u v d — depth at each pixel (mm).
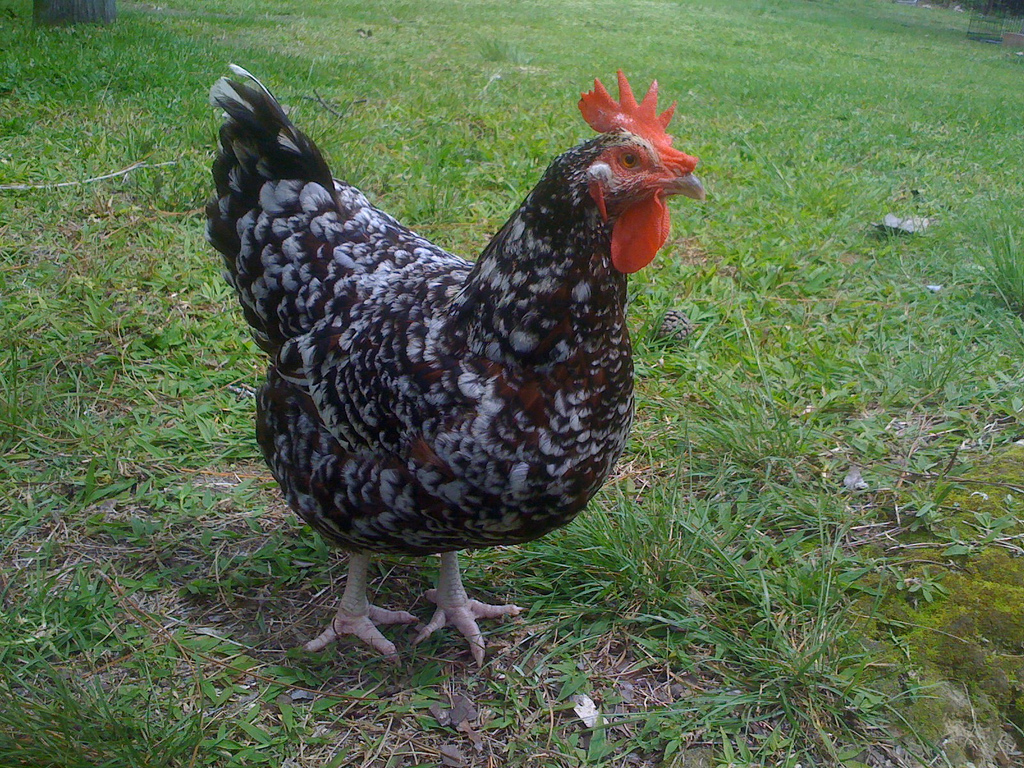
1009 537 875
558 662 794
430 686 776
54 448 989
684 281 1357
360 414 673
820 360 1173
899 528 908
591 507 907
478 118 2078
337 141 1674
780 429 1012
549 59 3211
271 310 763
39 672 754
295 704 751
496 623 835
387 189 1588
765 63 3566
